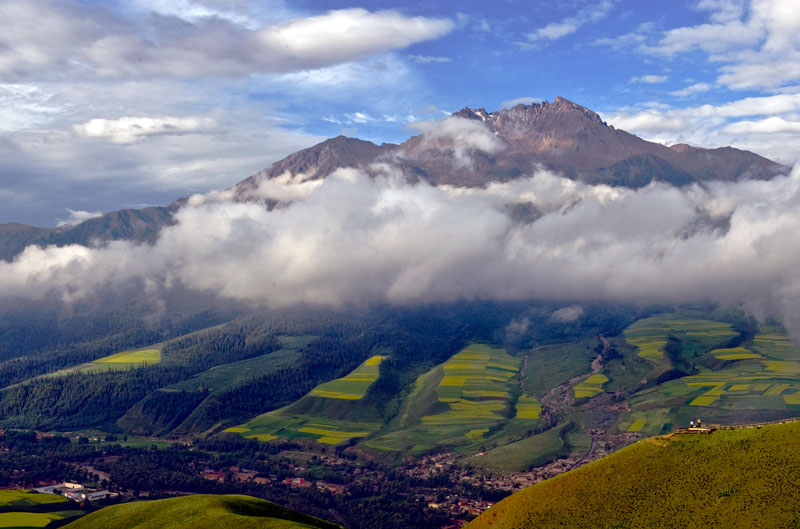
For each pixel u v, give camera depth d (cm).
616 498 13350
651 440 14762
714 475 12950
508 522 13962
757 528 11281
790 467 12362
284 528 15575
